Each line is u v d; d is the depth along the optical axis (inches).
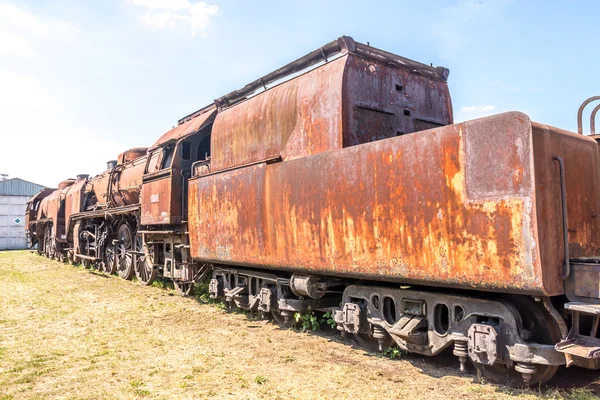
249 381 185.3
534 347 153.2
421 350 190.9
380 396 165.9
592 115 193.8
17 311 340.5
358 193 197.6
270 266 250.4
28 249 1419.8
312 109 238.5
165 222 382.0
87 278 544.1
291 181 235.0
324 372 194.2
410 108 254.5
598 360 157.9
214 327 283.9
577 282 146.8
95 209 629.9
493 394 163.5
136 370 202.8
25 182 1540.4
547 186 146.6
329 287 253.4
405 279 179.0
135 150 555.8
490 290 155.1
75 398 171.8
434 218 167.9
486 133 153.9
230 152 301.6
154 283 471.5
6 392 179.0
